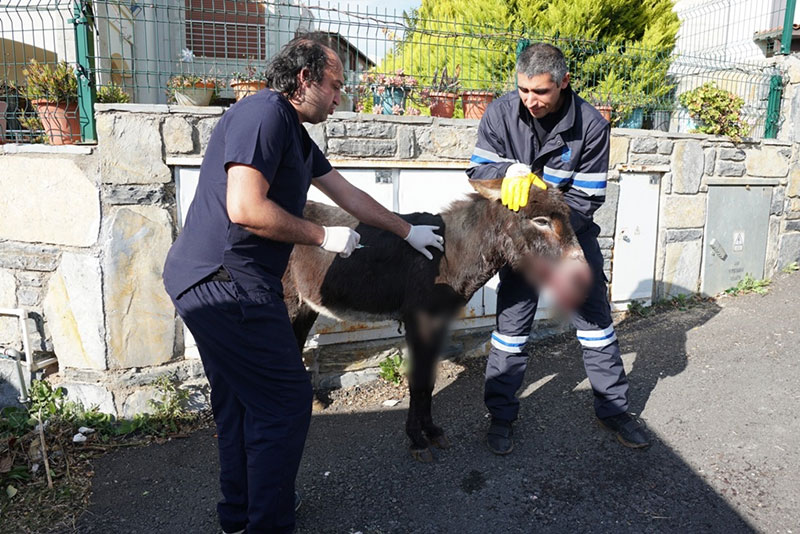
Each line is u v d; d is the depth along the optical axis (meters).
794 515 2.65
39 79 3.84
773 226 6.73
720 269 6.33
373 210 2.83
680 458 3.13
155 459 3.48
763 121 6.89
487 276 3.12
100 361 3.78
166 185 3.81
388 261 3.19
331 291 3.33
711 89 6.12
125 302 3.76
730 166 6.15
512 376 3.26
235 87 4.38
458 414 3.83
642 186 5.63
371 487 3.02
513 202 2.75
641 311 5.75
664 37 7.87
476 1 7.66
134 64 4.84
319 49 2.25
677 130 6.77
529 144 3.06
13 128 4.33
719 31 7.93
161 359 3.91
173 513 2.92
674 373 4.14
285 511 2.34
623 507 2.76
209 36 4.96
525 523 2.67
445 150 4.58
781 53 6.91
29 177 3.73
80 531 2.78
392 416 3.91
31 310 3.89
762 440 3.25
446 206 3.26
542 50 2.70
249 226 2.06
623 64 6.52
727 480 2.93
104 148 3.61
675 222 5.87
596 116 2.97
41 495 3.09
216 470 3.34
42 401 3.80
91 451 3.55
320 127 4.13
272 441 2.24
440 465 3.20
